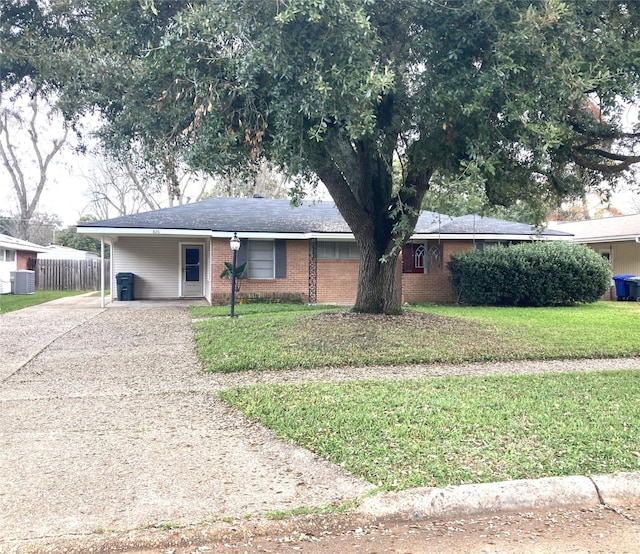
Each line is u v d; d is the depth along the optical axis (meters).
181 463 4.36
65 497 3.73
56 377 7.53
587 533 3.39
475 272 17.08
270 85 6.90
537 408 5.73
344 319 10.79
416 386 6.73
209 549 3.18
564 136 7.53
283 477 4.08
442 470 4.07
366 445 4.64
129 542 3.19
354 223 11.06
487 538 3.32
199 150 7.39
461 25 7.12
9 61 8.53
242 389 6.66
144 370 7.96
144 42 8.05
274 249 17.69
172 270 20.50
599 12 7.32
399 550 3.18
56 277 27.55
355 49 6.50
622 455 4.37
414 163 8.75
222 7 6.41
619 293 19.75
